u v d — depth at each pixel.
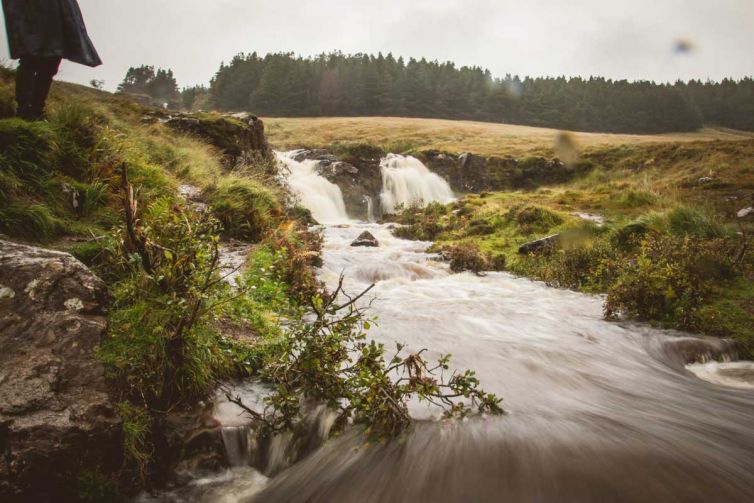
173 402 3.40
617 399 4.38
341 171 26.31
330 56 132.12
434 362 4.96
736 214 13.95
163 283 3.66
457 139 49.16
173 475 3.07
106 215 5.69
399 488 2.85
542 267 10.44
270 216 9.28
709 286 7.41
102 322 3.34
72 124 6.77
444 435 3.39
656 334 6.45
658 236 9.72
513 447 3.21
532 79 130.00
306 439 3.54
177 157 10.96
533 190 33.12
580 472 2.93
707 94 140.12
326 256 10.69
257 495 3.07
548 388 4.51
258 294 5.25
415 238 15.73
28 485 2.57
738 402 4.60
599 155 35.59
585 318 7.18
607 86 131.62
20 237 4.62
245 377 4.04
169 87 150.00
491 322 6.72
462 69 136.12
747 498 2.79
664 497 2.72
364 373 3.62
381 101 104.62
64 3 6.06
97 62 6.48
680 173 25.28
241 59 116.88
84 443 2.77
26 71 6.12
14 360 2.87
